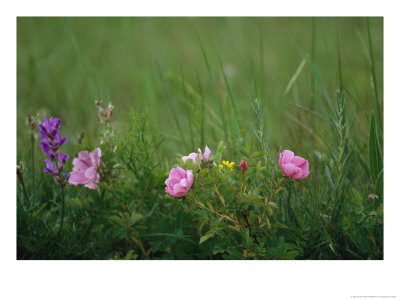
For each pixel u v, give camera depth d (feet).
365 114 5.12
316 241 4.64
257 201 4.38
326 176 4.62
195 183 4.39
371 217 4.56
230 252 4.49
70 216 4.79
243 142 4.89
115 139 4.67
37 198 4.95
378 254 4.59
